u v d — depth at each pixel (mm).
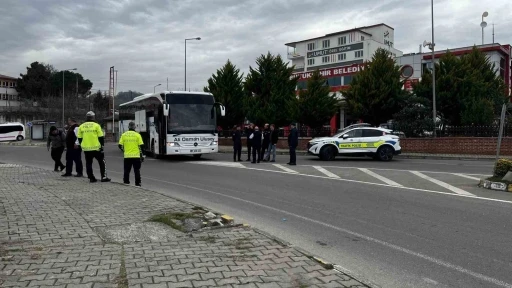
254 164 18797
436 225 7496
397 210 8797
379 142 21125
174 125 20141
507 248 6121
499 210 8773
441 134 26531
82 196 9500
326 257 5723
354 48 91375
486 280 4879
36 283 4391
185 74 39188
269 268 4938
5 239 6008
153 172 15727
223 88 35062
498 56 56344
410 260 5594
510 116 24953
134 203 8703
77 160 13625
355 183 12742
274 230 7164
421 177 14078
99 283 4410
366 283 4535
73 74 93062
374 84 27906
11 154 27281
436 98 28094
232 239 6164
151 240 6086
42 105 77000
